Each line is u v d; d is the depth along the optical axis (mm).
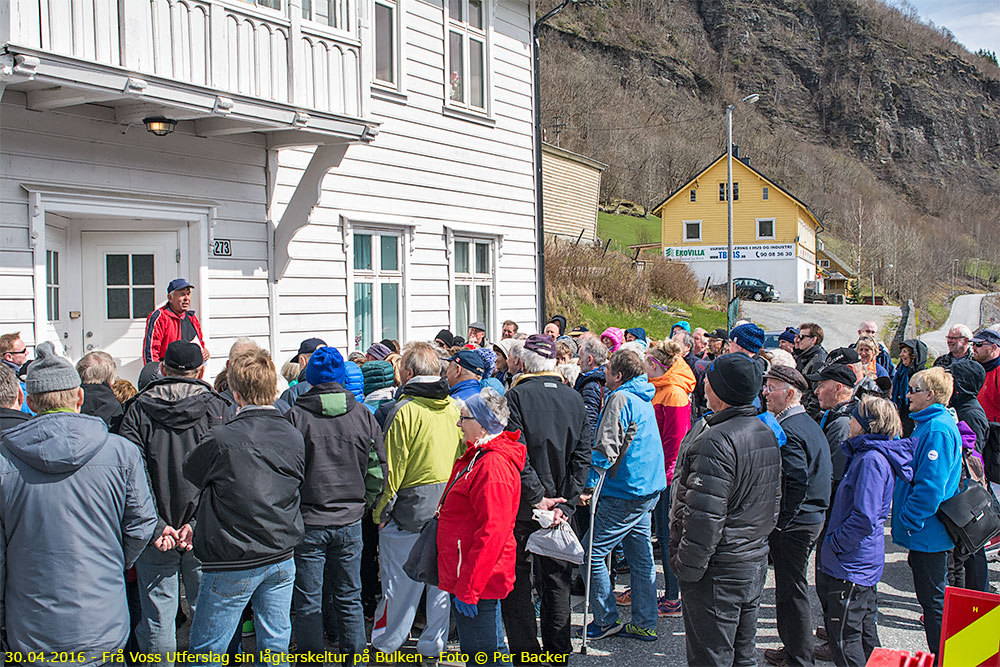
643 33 120312
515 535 4363
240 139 7688
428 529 4062
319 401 4215
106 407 4359
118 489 3355
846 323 37781
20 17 5242
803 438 4281
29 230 6062
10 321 5953
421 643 4664
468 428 3934
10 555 3203
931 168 140250
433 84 9945
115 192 6594
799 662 4332
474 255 10828
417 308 9766
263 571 3656
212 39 6426
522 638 4340
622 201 67062
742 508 3678
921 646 4957
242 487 3605
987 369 6809
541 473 4473
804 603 4336
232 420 3770
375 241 9227
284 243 7977
